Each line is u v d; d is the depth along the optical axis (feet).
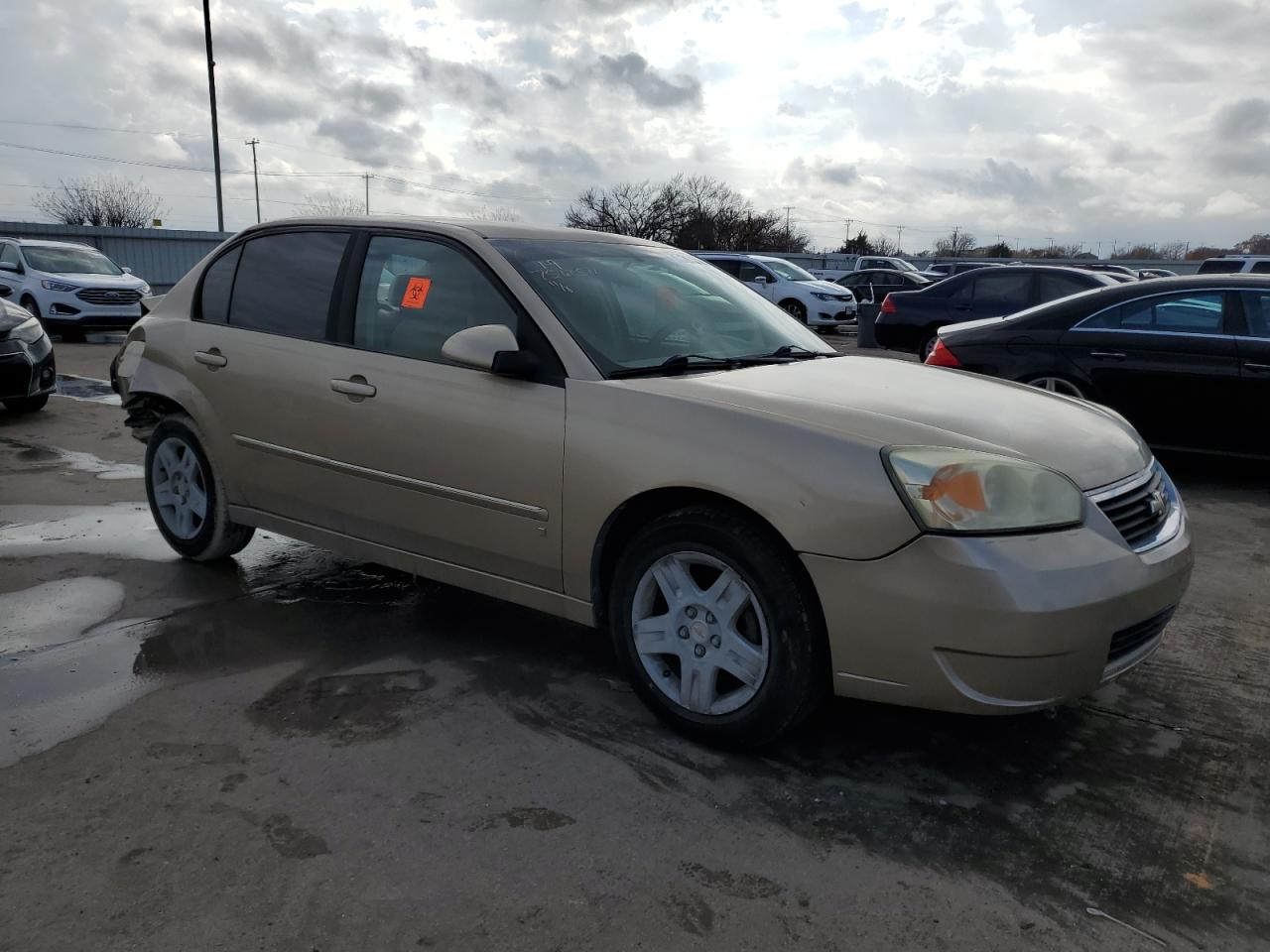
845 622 8.72
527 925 7.16
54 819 8.38
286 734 9.94
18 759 9.38
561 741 9.89
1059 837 8.43
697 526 9.41
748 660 9.32
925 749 9.90
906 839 8.34
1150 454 11.19
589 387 10.23
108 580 14.51
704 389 9.95
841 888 7.66
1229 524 18.76
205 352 14.02
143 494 19.65
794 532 8.79
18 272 54.44
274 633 12.57
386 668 11.55
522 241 12.07
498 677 11.35
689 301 12.59
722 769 9.41
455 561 11.59
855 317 68.44
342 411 12.17
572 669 11.62
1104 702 11.05
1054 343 22.98
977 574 8.30
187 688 10.94
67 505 18.74
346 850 8.01
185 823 8.34
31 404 28.84
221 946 6.89
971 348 24.14
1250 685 11.56
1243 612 14.06
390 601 13.80
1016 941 7.11
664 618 9.90
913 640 8.50
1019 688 8.44
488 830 8.32
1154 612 9.20
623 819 8.53
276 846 8.04
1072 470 9.23
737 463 9.14
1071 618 8.39
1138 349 21.94
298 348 12.86
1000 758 9.75
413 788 8.95
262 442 13.32
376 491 12.05
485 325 10.72
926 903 7.50
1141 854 8.20
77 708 10.43
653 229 193.77
